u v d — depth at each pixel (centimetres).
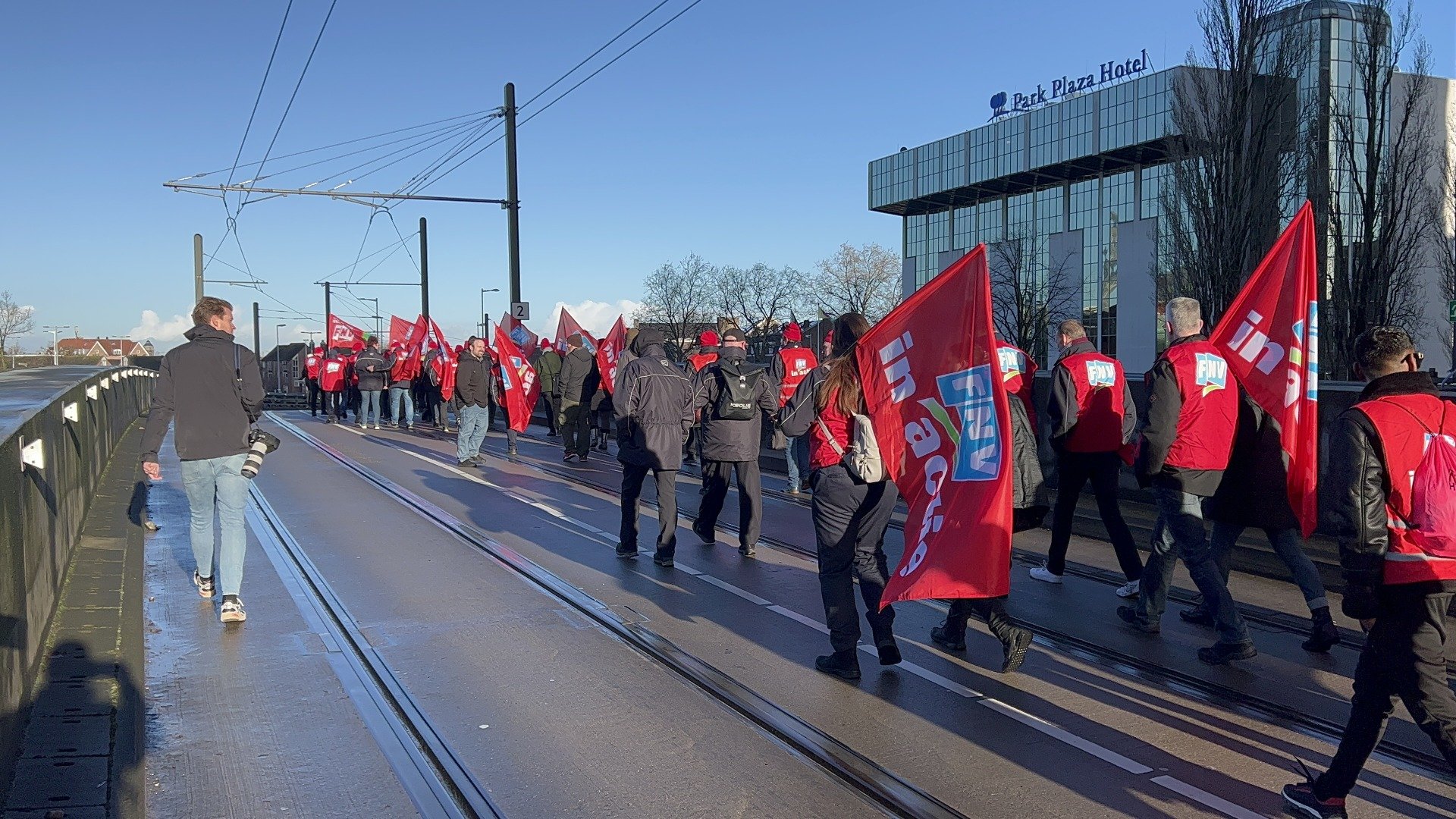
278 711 516
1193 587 771
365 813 410
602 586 773
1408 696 364
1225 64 2359
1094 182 7219
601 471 1499
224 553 665
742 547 893
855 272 8950
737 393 865
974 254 505
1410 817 406
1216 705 527
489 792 427
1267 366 595
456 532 981
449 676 568
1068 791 429
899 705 526
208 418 660
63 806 369
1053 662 597
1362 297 2439
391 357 2462
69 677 507
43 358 7231
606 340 1688
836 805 418
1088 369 735
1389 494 366
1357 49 2511
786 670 581
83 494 902
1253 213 2358
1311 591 606
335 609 701
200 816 406
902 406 541
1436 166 2805
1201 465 589
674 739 483
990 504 488
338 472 1453
